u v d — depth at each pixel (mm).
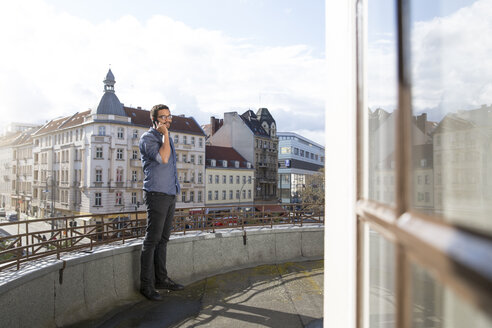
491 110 651
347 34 1576
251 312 3955
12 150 93125
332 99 1792
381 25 1043
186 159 63562
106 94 59562
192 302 4289
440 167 693
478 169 625
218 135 79312
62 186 66062
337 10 1729
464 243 443
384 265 962
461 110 675
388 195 956
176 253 5258
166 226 4652
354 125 1444
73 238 4055
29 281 3123
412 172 756
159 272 4707
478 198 611
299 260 6582
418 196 731
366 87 1263
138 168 61281
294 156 90375
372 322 1135
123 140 59625
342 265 1596
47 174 71125
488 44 730
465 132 666
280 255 6617
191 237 5477
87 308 3857
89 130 58969
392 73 922
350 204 1499
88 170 58000
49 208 69500
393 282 877
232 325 3594
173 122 63469
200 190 65375
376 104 1105
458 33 725
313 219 7164
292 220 7145
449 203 655
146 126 62406
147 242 4375
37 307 3223
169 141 4234
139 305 4176
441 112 695
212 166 67562
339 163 1665
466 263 403
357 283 1354
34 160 78875
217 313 3924
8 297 2875
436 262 521
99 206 57594
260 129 80438
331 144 1790
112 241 4754
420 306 646
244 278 5375
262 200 77562
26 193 82625
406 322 727
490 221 516
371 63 1186
